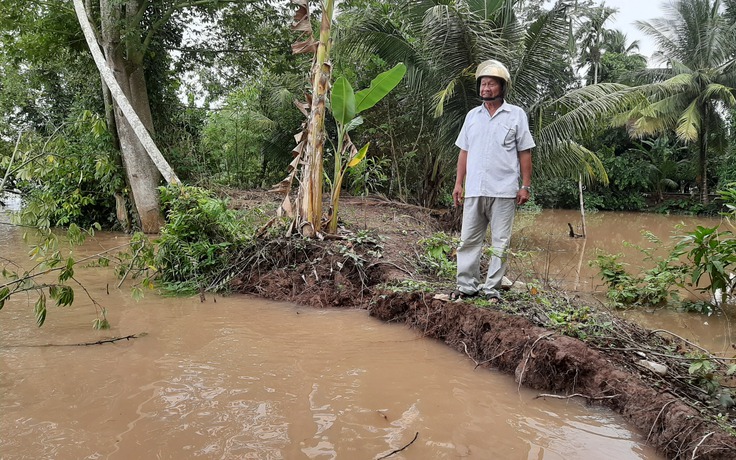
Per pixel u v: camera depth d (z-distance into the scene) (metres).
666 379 2.69
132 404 2.60
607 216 18.59
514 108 3.77
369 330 4.07
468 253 3.93
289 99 16.09
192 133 15.80
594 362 2.84
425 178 12.57
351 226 7.46
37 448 2.15
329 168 14.27
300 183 6.01
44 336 3.74
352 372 3.14
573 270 6.90
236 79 14.22
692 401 2.45
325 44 6.01
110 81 7.88
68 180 9.94
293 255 5.57
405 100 12.34
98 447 2.17
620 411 2.59
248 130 16.86
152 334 3.85
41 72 14.22
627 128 21.00
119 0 9.17
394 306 4.34
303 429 2.37
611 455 2.20
